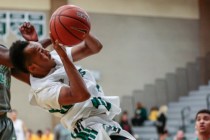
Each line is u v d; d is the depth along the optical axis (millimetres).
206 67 20938
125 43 20000
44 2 18844
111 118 3691
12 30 18344
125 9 20188
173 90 20453
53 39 3479
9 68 3789
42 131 18094
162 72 20453
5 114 3797
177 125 17938
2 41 18172
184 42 20938
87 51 3900
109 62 19641
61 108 3555
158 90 20250
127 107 19703
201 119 5344
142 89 20031
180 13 21016
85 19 3473
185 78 20703
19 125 13453
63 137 12891
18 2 18547
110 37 19797
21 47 3490
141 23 20359
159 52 20469
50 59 3543
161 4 20781
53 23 3447
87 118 3568
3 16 18297
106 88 19484
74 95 3340
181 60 20812
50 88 3467
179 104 19469
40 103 3580
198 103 18844
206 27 21219
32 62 3488
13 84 17969
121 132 3576
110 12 19938
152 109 19172
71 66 3336
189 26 21109
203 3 21250
